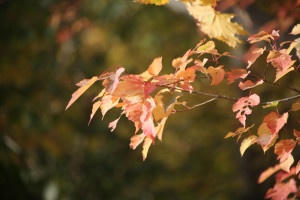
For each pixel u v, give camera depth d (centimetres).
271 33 157
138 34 727
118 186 641
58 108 665
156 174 663
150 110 144
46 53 664
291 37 208
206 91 653
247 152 479
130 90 140
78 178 636
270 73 389
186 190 682
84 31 682
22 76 640
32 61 650
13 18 638
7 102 581
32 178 492
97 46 759
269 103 161
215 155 707
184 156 723
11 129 534
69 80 693
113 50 763
